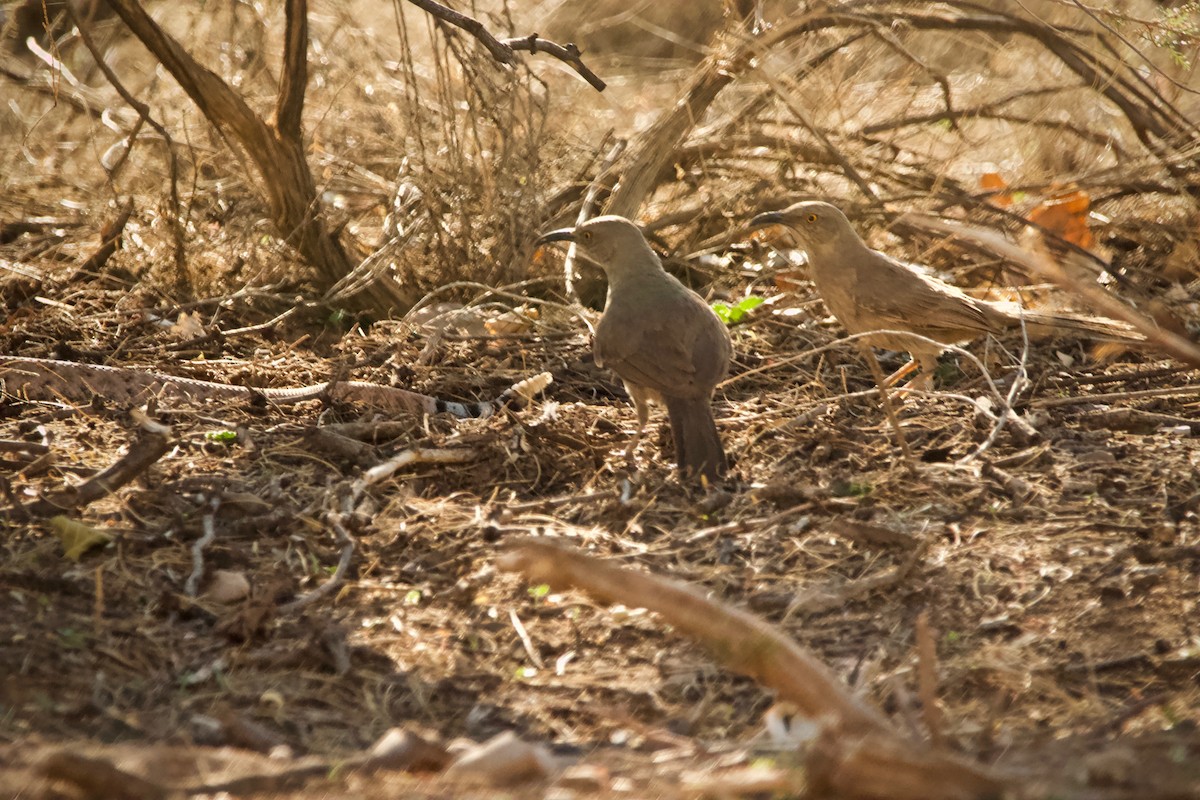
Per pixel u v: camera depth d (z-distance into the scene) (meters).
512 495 9.65
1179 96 16.34
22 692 6.71
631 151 16.00
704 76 15.48
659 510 9.48
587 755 6.24
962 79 17.39
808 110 15.83
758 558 8.62
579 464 10.34
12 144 17.75
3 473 9.47
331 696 7.00
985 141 16.03
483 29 12.45
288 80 13.77
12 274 14.38
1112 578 8.05
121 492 9.23
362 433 10.63
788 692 5.94
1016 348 13.24
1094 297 8.30
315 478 9.80
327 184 16.06
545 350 13.09
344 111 17.47
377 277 14.42
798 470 10.16
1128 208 15.80
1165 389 11.55
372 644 7.52
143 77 18.97
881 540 8.70
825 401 11.62
